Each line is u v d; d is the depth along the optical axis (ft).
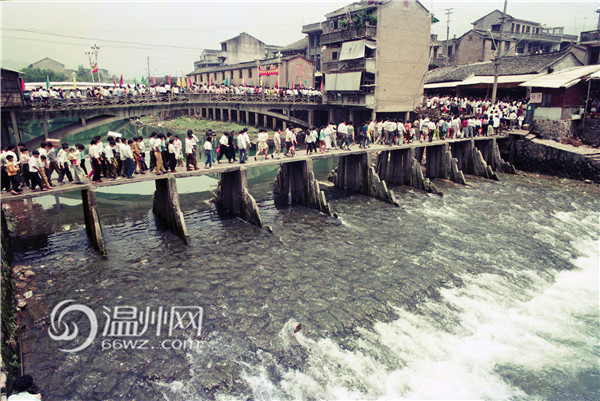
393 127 85.35
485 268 48.32
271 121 164.76
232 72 207.51
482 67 146.10
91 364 31.12
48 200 76.18
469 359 33.53
